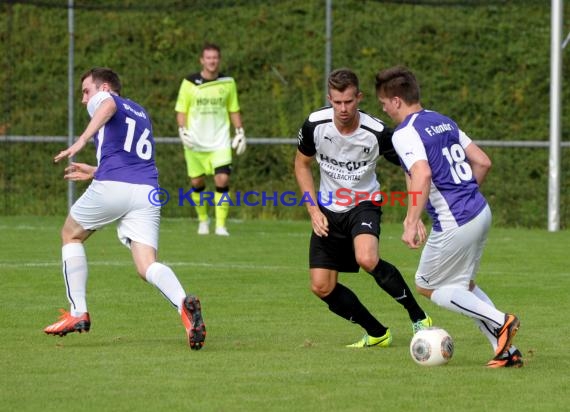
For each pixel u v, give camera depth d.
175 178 58.28
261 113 62.84
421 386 17.14
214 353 20.30
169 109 63.91
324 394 16.48
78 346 21.06
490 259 37.34
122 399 16.06
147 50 68.31
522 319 24.69
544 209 54.22
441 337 19.02
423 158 18.38
